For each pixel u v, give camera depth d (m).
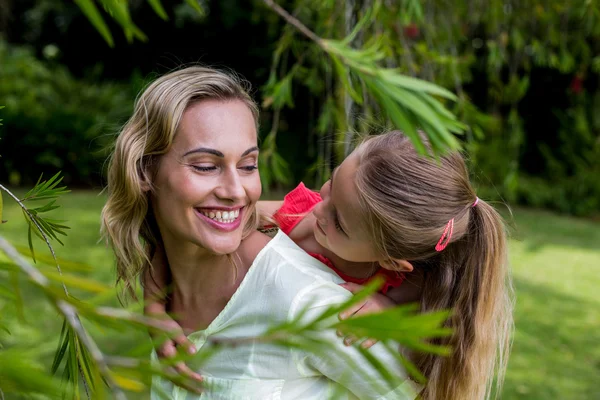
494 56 2.51
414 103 0.42
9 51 9.17
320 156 2.16
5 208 5.82
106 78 10.06
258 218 1.23
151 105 1.01
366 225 1.06
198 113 0.99
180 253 1.11
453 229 1.09
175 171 1.00
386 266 1.12
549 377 3.33
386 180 1.05
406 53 2.07
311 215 1.24
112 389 0.33
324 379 1.09
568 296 4.83
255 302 1.05
